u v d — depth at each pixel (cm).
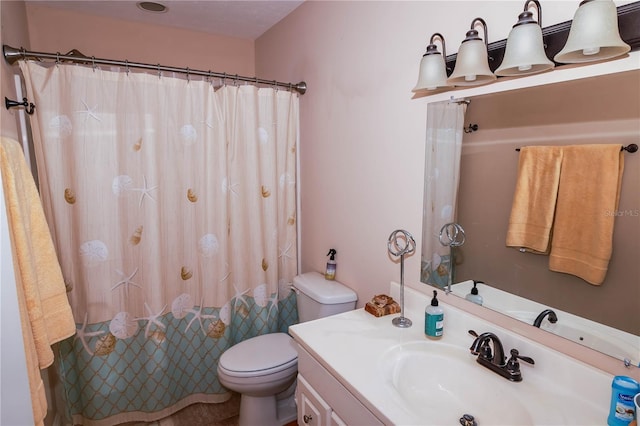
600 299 93
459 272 131
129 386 186
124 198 175
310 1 201
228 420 201
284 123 215
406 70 144
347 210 185
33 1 203
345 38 176
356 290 184
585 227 95
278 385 176
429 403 112
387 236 161
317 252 216
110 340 178
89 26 223
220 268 202
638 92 83
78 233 167
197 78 218
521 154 109
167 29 244
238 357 179
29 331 101
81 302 172
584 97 93
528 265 109
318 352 119
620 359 90
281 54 236
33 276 107
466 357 116
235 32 256
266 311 217
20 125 159
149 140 176
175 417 202
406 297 150
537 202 106
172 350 197
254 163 204
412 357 119
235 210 204
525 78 106
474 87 121
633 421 80
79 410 181
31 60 152
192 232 195
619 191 88
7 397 90
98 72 164
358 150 174
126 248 179
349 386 103
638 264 86
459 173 128
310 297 188
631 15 81
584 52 84
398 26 145
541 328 106
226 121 196
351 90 175
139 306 186
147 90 174
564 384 99
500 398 101
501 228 116
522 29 93
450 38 125
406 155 148
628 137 86
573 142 96
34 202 119
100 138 166
